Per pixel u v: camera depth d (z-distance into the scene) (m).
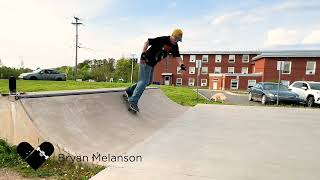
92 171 3.18
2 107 3.82
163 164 3.46
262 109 10.07
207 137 5.05
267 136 5.29
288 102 14.95
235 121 7.00
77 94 4.93
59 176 3.04
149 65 5.90
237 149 4.27
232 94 24.38
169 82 54.06
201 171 3.26
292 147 4.49
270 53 39.56
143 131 5.29
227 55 51.62
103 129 4.55
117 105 5.93
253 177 3.11
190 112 8.58
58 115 4.07
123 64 70.44
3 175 3.01
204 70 52.72
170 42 5.66
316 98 14.65
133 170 3.23
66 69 64.44
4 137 3.79
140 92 6.01
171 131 5.50
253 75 41.09
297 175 3.20
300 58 37.28
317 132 5.80
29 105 3.78
